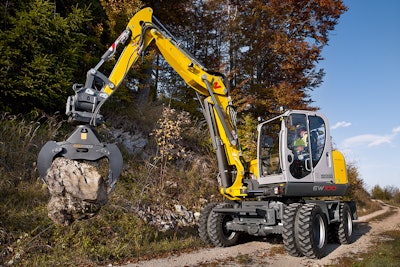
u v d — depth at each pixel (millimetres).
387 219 14789
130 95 12312
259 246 7637
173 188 10039
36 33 8594
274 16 16234
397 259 6203
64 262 5652
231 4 18359
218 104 7547
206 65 17125
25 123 8797
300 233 6570
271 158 7742
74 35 9945
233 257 6504
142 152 10742
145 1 14172
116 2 11633
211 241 7570
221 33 17875
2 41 8125
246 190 7445
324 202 8031
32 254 5742
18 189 7125
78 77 10938
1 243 5785
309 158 7605
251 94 15961
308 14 16156
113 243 6574
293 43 15695
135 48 6273
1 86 8133
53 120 9242
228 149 7609
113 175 4738
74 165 4523
